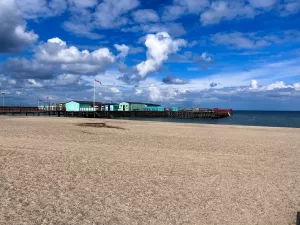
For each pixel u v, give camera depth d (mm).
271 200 6875
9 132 19031
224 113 104125
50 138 16766
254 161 11836
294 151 14906
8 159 10336
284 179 8992
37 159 10594
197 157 12344
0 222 4961
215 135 21953
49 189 7020
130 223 5242
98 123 32594
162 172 9375
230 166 10703
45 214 5441
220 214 5875
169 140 17891
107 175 8688
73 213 5566
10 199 6152
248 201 6754
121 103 89375
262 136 22109
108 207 6000
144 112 86938
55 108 83625
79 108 79438
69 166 9672
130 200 6500
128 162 10781
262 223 5492
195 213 5879
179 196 6941
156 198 6723
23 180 7695
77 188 7223
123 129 25125
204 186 7910
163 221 5398
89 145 14688
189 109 101125
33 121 32844
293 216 5895
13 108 74125
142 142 16562
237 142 17906
